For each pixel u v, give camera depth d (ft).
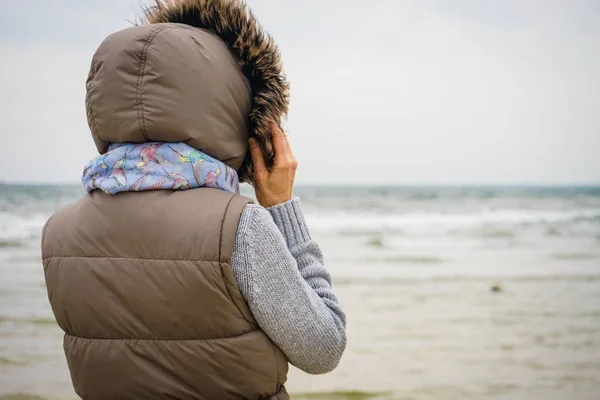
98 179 4.07
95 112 4.06
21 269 42.04
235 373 3.86
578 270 44.21
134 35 3.99
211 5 4.39
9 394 17.26
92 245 4.03
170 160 3.96
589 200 143.64
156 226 3.87
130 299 3.88
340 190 203.62
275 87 4.40
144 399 3.91
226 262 3.74
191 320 3.81
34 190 137.18
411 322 26.78
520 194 178.29
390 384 18.25
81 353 4.09
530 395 17.39
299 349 3.93
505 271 43.60
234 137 4.21
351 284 37.47
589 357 21.26
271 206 4.43
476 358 21.12
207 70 4.01
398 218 91.20
